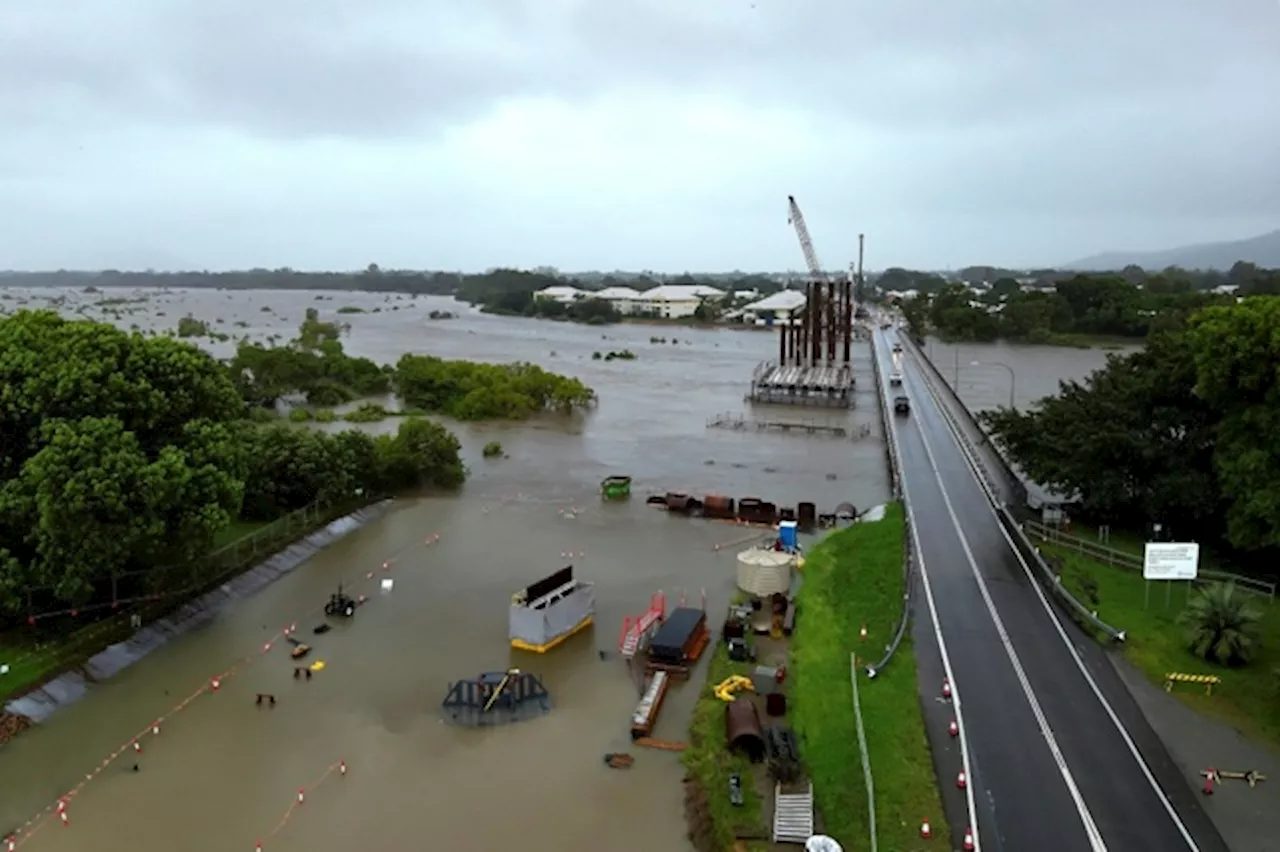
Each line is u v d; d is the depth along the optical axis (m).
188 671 51.88
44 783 40.69
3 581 50.34
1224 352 61.72
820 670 50.69
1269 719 44.38
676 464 107.69
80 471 51.28
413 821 38.19
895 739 41.78
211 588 61.66
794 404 154.12
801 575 68.88
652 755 43.50
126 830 37.34
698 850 36.44
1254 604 57.22
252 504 77.31
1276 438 57.59
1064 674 48.84
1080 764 40.00
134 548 54.78
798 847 35.72
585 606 58.72
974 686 47.28
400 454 91.69
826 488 96.69
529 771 42.06
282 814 38.56
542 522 82.56
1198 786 38.56
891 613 57.31
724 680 50.53
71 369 55.88
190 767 42.12
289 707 47.84
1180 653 51.34
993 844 34.25
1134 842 34.50
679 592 65.12
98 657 51.50
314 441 83.31
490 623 59.16
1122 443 70.19
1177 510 70.88
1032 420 79.12
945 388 162.00
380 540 76.69
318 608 61.41
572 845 36.69
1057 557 67.50
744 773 41.19
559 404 146.88
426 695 49.28
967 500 85.12
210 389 63.12
